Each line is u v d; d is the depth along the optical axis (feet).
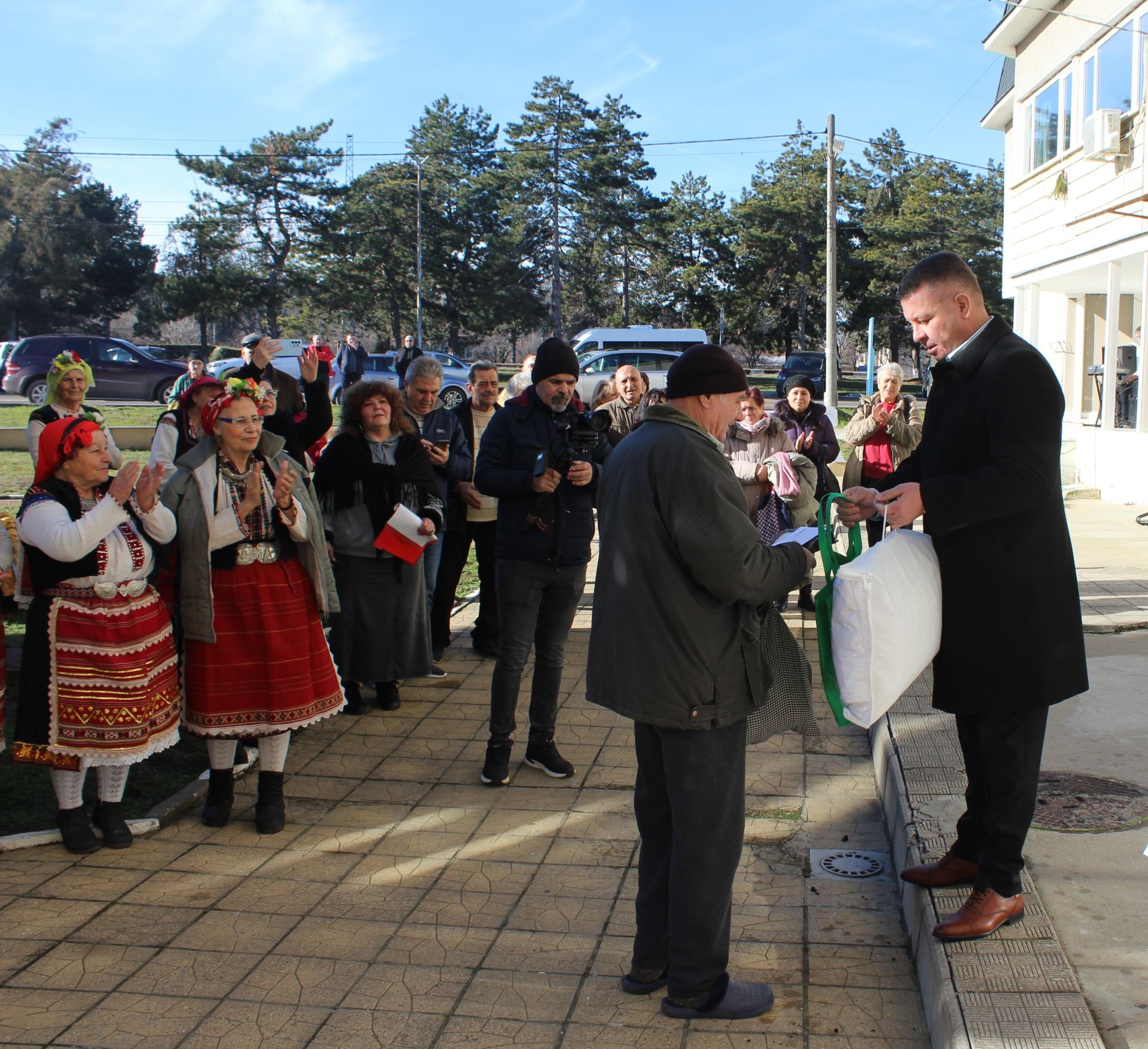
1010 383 8.68
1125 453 41.42
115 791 12.96
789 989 9.64
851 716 9.10
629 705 8.96
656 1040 8.92
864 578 8.86
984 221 189.57
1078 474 46.26
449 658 21.44
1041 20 49.90
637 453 9.09
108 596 12.25
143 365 86.84
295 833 13.35
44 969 10.12
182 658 13.70
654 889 9.58
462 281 182.50
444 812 13.92
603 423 14.85
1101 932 9.37
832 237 87.45
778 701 9.71
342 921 11.07
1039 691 8.81
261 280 177.06
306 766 15.70
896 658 8.88
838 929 10.71
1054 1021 7.89
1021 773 9.02
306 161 182.50
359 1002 9.58
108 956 10.37
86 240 197.06
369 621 17.49
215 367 42.09
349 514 17.24
